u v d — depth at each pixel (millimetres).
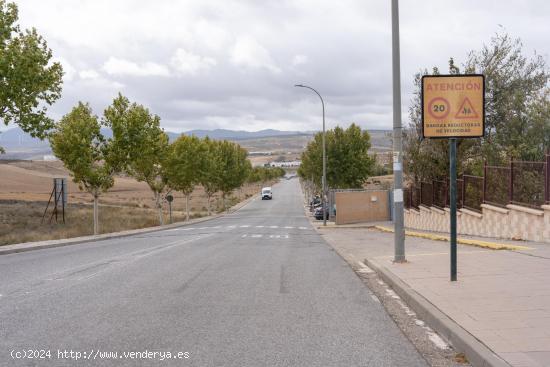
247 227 39938
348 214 47594
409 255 14820
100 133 35469
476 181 22016
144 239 27297
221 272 12734
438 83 9555
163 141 51406
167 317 7746
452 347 6168
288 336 6652
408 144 29484
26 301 9031
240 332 6855
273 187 193875
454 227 9742
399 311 8180
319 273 12625
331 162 65625
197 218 62438
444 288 9062
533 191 16578
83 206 68188
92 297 9359
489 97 27016
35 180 130500
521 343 5695
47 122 25641
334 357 5746
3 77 23422
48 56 25422
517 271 10461
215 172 70312
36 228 37312
